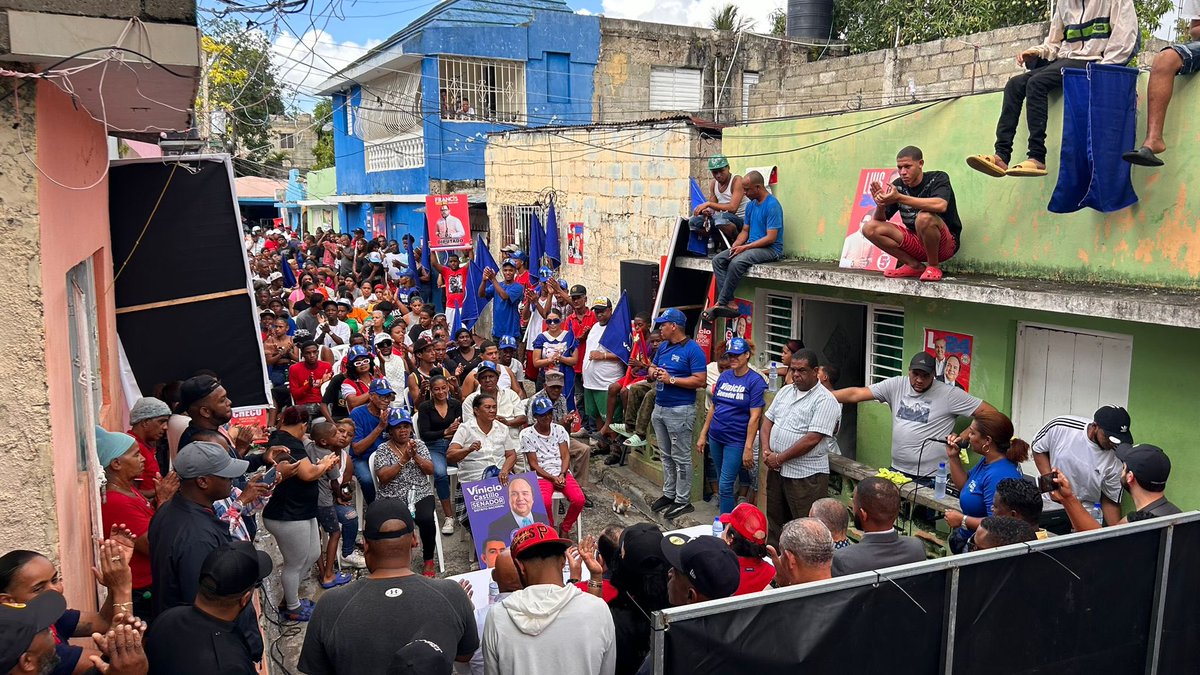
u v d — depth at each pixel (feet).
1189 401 19.24
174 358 24.57
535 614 11.98
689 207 36.86
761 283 32.73
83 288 17.76
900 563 14.64
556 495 25.52
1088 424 19.04
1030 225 22.93
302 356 32.12
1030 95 21.02
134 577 16.03
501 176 55.31
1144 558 12.98
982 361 24.34
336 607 11.75
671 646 9.52
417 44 63.10
